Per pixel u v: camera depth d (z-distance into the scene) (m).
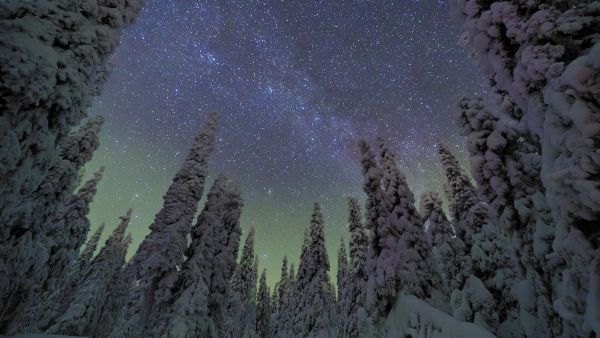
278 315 51.66
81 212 18.69
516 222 8.48
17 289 6.91
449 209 20.22
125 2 7.48
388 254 13.82
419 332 10.09
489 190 9.44
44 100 5.09
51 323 29.53
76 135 17.20
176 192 20.48
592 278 3.74
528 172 8.69
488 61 6.63
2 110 4.58
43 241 7.71
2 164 4.51
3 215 4.64
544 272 7.49
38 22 5.33
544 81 4.96
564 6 5.02
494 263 12.81
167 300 17.55
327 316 27.23
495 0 6.34
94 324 33.25
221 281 22.28
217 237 23.39
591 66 3.90
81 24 6.10
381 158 17.30
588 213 3.91
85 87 5.96
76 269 36.53
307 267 32.34
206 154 22.77
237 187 28.75
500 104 9.37
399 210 14.91
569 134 4.11
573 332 5.10
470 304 11.65
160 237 18.78
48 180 7.72
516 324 10.41
